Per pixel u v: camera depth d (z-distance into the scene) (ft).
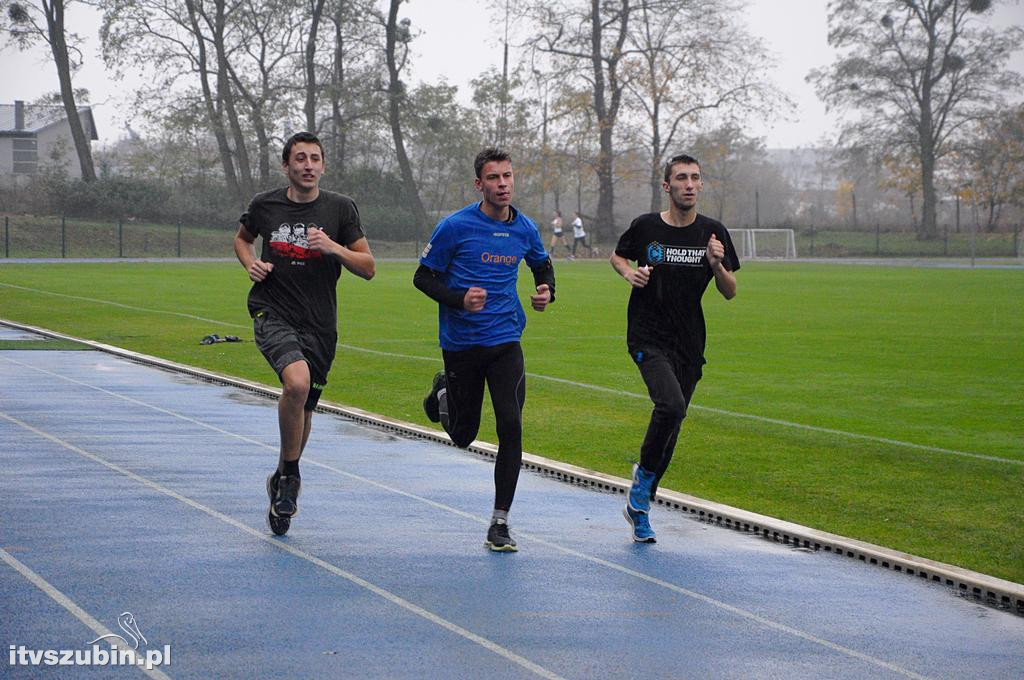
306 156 27.76
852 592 25.36
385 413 50.57
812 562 27.84
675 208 29.55
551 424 47.62
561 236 252.62
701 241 29.53
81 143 257.96
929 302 121.80
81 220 243.81
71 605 21.90
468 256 27.96
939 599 25.08
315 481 34.81
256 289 28.71
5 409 46.52
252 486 33.40
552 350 75.25
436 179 336.08
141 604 22.15
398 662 19.54
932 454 41.47
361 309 106.93
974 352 75.61
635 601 23.90
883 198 448.65
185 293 121.19
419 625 21.61
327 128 289.94
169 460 36.91
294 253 28.09
